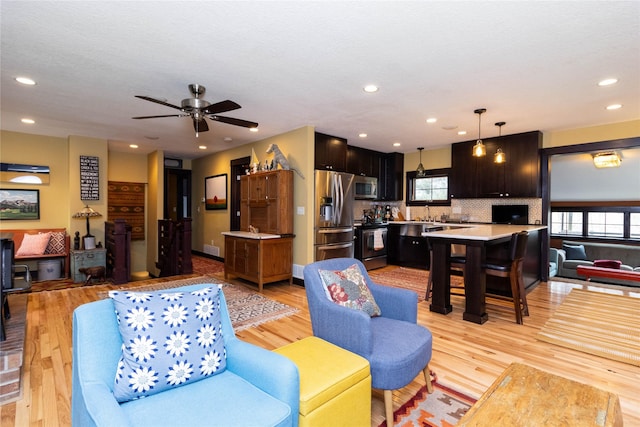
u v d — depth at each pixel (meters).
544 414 1.22
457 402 2.00
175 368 1.33
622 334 3.05
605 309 3.81
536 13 1.99
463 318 3.46
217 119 3.31
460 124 4.63
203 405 1.23
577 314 3.63
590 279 5.41
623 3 1.88
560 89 3.26
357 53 2.53
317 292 2.10
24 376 2.29
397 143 6.03
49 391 2.12
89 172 5.56
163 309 1.38
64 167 5.61
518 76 2.94
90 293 4.37
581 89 3.26
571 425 1.16
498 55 2.54
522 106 3.80
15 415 1.87
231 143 6.05
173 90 3.34
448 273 3.70
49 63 2.71
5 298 3.16
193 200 8.00
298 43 2.38
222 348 1.50
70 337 2.96
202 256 7.67
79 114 4.17
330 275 2.19
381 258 6.35
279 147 5.26
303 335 3.04
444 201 6.44
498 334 3.07
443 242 3.65
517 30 2.18
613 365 2.48
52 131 5.16
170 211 8.53
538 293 4.51
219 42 2.37
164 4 1.91
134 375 1.26
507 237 3.71
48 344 2.81
